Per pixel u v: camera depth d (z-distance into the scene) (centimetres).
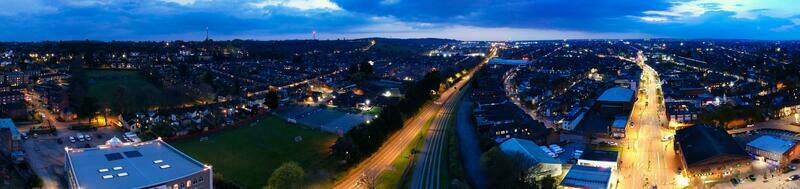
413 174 19912
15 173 19225
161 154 18538
